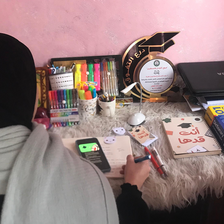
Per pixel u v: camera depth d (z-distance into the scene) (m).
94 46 1.02
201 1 0.94
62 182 0.40
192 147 0.79
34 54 1.02
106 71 1.03
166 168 0.74
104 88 1.06
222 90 0.89
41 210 0.37
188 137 0.84
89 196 0.41
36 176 0.38
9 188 0.37
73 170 0.42
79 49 1.02
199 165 0.74
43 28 0.96
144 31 1.00
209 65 1.04
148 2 0.94
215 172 0.73
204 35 1.02
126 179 0.65
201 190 0.74
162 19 0.98
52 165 0.40
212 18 0.98
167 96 1.08
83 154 0.75
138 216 0.54
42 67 0.98
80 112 0.97
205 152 0.77
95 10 0.94
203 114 0.98
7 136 0.41
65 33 0.98
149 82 1.08
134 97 1.09
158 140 0.85
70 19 0.95
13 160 0.40
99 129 0.91
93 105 0.95
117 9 0.94
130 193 0.58
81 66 1.01
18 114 0.43
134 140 0.86
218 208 0.95
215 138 0.83
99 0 0.92
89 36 0.99
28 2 0.90
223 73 0.99
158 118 0.96
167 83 1.08
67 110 0.92
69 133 0.89
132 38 1.01
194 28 1.00
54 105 0.91
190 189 0.71
